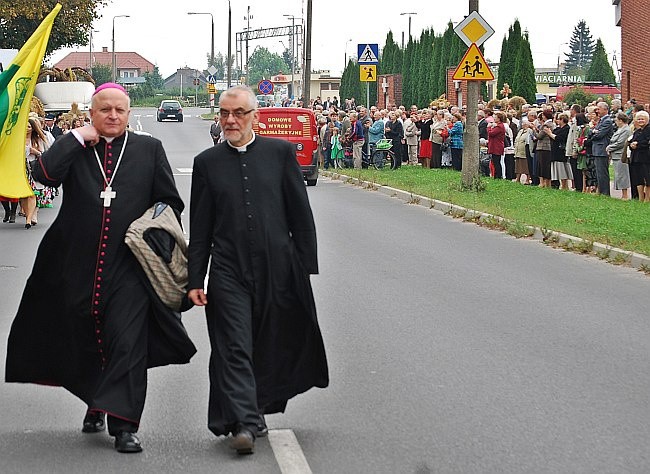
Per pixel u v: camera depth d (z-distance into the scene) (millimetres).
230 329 6160
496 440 6445
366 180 28250
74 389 6508
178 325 6348
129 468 5980
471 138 23625
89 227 6277
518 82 44062
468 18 22578
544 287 12234
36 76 8367
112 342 6195
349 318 10375
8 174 8008
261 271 6270
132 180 6359
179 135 60438
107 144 6398
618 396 7496
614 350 8984
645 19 38438
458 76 22844
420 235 17391
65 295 6312
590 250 15055
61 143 6270
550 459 6070
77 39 52812
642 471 5848
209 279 6320
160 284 6238
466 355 8781
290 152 6430
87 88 40000
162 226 6254
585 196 21547
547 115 23578
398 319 10328
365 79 31984
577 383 7863
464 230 18141
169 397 7535
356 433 6617
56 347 6461
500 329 9844
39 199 22078
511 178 27078
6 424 6922
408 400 7398
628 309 10875
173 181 6500
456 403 7312
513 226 17469
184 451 6281
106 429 6793
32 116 19078
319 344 6410
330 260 14422
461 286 12281
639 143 19859
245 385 6082
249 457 6145
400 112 35250
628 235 15766
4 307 11203
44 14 48750
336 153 34375
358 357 8719
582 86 57250
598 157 21547
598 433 6590
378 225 18906
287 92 96500
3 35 50594
